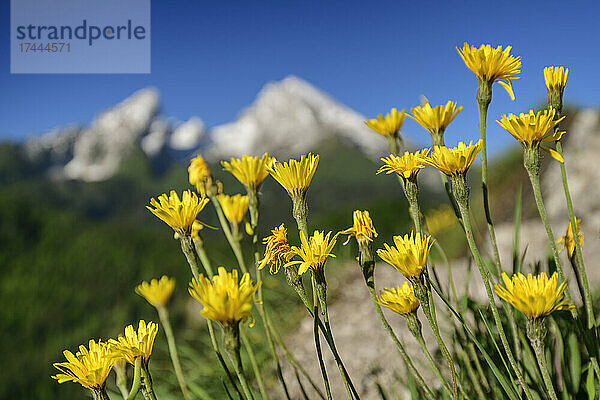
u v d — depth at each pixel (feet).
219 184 6.72
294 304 16.48
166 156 519.19
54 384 15.38
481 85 4.60
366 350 11.78
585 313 5.68
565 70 4.63
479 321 6.80
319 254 4.23
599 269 12.82
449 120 5.03
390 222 28.04
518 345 5.67
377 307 4.55
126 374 4.28
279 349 13.29
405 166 4.90
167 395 10.46
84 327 19.63
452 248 22.89
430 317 4.29
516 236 6.45
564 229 20.27
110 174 446.60
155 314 20.35
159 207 4.39
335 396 10.02
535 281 3.90
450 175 4.42
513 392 4.85
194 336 15.28
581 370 6.02
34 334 18.95
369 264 4.47
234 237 6.63
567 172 24.52
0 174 388.16
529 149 4.45
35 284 22.26
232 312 3.60
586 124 26.37
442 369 8.76
